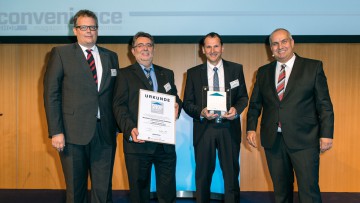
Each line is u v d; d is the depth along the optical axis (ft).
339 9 14.01
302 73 9.82
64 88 9.48
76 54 9.55
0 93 15.34
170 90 10.52
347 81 14.80
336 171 14.89
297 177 9.80
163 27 14.32
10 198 14.01
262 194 14.62
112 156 9.93
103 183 9.67
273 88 10.14
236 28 14.20
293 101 9.76
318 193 9.70
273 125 9.98
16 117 15.37
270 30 14.15
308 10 14.06
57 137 9.21
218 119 11.11
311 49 14.82
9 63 15.33
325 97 9.66
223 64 11.55
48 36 14.40
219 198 13.83
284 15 14.10
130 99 10.06
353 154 14.83
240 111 11.00
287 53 9.91
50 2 14.34
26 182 15.42
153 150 9.96
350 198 14.03
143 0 14.30
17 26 14.43
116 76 10.11
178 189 14.66
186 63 15.01
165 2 14.28
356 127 14.82
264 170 15.07
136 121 10.00
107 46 15.03
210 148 11.18
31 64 15.30
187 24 14.28
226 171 11.11
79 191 9.56
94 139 9.66
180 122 14.67
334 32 14.05
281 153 10.02
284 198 10.12
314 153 9.70
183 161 14.67
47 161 15.35
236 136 11.28
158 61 15.07
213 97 11.05
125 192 14.84
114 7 14.33
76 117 9.36
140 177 9.98
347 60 14.79
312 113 9.82
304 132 9.70
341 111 14.83
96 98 9.56
